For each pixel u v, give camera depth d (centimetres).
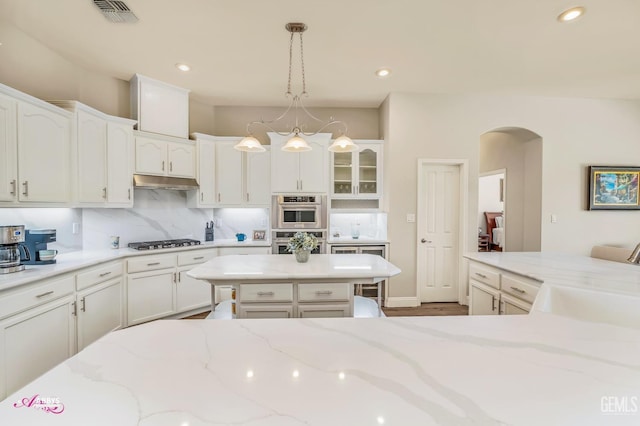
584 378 68
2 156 204
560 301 128
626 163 407
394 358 77
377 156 410
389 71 322
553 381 67
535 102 396
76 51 278
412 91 380
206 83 352
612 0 209
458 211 406
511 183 470
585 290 124
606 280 169
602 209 403
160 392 62
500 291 221
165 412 56
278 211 391
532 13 224
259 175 405
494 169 517
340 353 79
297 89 372
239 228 431
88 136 274
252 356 77
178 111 363
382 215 414
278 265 231
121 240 338
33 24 239
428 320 103
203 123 421
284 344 84
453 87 366
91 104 317
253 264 235
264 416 55
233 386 64
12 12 224
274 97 399
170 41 263
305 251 239
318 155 398
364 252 390
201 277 202
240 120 434
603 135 405
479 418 55
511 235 469
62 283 220
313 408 58
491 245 765
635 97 397
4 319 177
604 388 65
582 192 405
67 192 255
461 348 82
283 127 439
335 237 430
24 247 212
